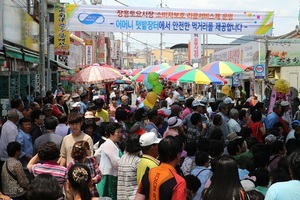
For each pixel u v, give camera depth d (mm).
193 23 16094
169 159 4461
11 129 7840
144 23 15820
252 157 6551
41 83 14656
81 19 15562
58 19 19406
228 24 16344
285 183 3982
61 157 6980
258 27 16531
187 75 14500
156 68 20297
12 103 9555
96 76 14875
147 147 5496
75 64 36438
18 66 16797
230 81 30531
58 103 12883
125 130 8508
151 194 4352
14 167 6438
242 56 26984
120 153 7156
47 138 7516
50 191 3621
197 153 6094
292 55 23672
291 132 8938
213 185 3893
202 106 10547
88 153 5809
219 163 3908
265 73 21406
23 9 15828
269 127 10117
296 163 3994
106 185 6738
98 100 10977
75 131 6992
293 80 23609
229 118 10633
